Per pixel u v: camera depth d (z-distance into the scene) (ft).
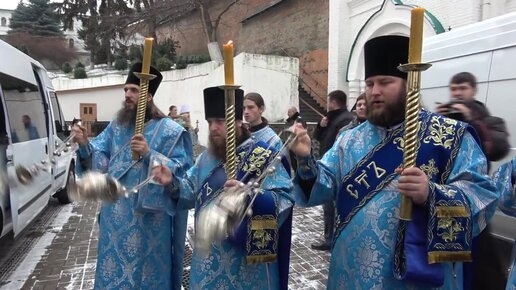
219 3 92.94
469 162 6.21
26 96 19.61
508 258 12.36
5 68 17.31
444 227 5.71
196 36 101.14
